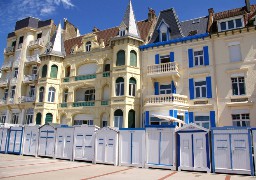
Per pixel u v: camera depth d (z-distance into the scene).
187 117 20.77
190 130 13.55
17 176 10.71
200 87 21.27
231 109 19.38
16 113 30.97
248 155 12.07
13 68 32.69
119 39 24.27
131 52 24.11
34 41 32.38
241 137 12.41
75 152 16.69
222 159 12.55
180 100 20.83
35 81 30.02
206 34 21.33
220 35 20.95
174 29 23.92
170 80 22.41
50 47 29.12
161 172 12.60
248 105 18.80
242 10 22.02
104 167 14.11
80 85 26.80
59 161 16.36
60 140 17.66
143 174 11.80
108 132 15.69
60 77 28.47
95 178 10.48
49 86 27.66
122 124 22.45
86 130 16.64
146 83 23.42
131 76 23.44
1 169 12.62
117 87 23.66
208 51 21.30
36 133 19.09
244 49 19.95
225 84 20.03
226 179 10.70
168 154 13.75
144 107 21.56
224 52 20.62
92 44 27.44
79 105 26.34
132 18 25.59
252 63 19.44
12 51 33.94
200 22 24.23
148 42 24.95
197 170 12.85
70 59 28.48
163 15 25.50
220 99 19.92
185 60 22.12
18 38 33.81
